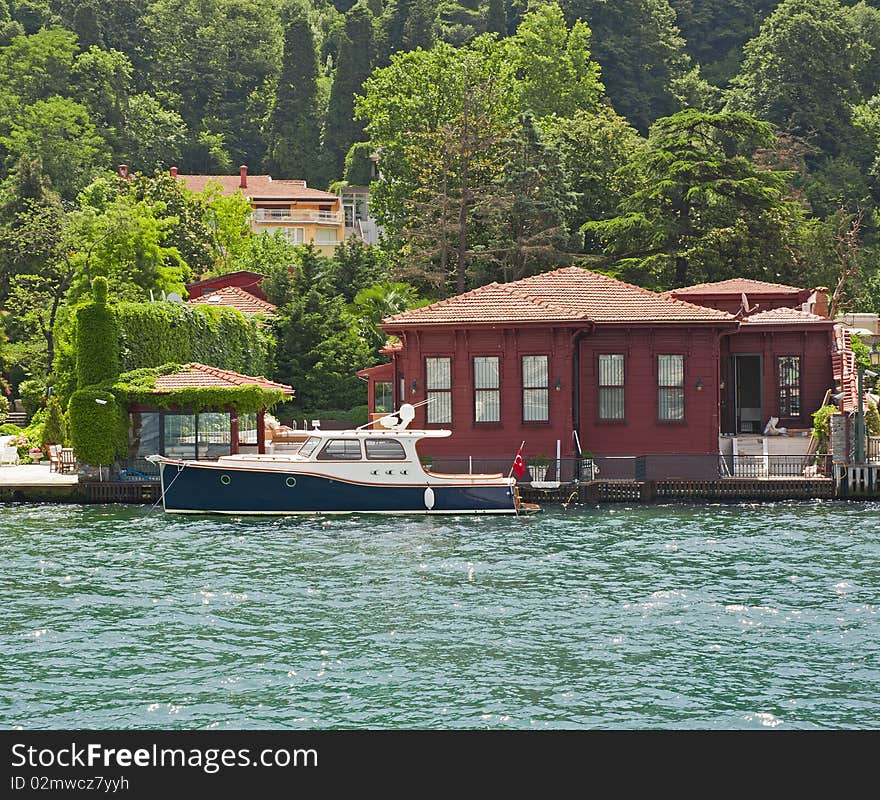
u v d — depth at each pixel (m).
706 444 119.62
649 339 120.12
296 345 180.00
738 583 76.00
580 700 53.91
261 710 52.97
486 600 72.19
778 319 132.75
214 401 121.12
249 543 92.56
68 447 138.12
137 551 89.12
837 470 113.12
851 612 68.12
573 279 127.56
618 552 87.25
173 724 51.50
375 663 59.22
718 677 56.66
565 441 117.56
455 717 52.09
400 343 134.00
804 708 52.72
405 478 106.69
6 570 81.81
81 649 61.84
